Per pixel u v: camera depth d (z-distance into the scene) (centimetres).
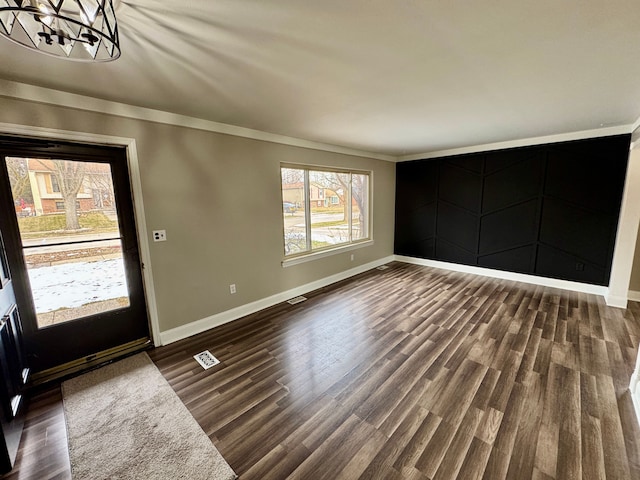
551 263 430
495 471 147
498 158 461
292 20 132
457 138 413
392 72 191
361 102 249
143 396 209
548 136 407
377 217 561
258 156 349
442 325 312
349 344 276
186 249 292
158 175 267
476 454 157
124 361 254
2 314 174
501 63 180
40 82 196
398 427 177
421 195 565
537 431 172
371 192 540
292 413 190
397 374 229
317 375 230
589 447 160
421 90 223
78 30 105
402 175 589
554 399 198
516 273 465
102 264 251
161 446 167
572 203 403
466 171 498
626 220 340
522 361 243
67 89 209
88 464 157
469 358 249
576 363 239
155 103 243
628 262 344
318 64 178
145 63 171
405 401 199
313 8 123
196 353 266
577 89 225
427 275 506
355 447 163
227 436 173
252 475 148
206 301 313
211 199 307
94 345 252
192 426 181
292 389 213
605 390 205
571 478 143
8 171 204
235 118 292
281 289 392
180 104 247
